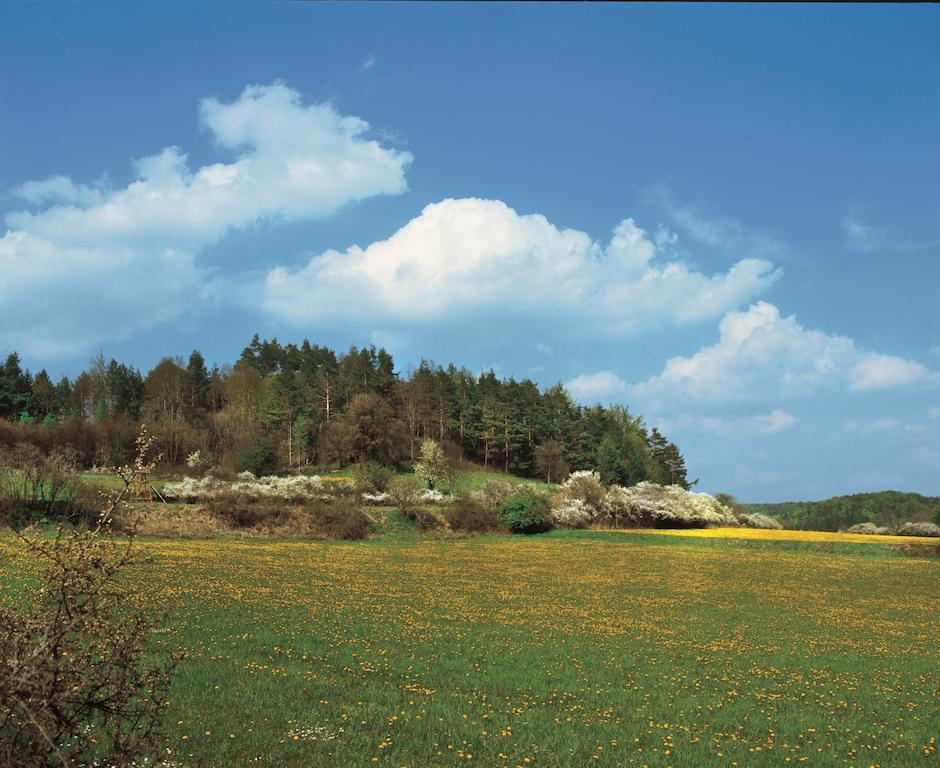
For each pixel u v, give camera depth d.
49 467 48.25
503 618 29.25
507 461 142.00
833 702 18.69
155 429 106.06
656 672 21.02
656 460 159.00
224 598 28.14
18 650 7.30
